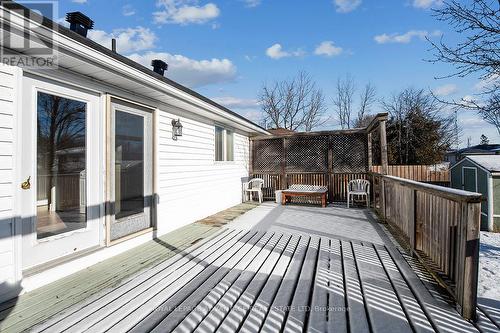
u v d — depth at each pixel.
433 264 2.99
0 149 2.48
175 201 5.25
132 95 4.08
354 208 7.81
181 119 5.50
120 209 3.88
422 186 3.16
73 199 3.19
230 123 7.65
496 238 5.87
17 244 2.57
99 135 3.53
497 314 2.23
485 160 7.98
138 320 2.19
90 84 3.36
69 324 2.12
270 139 9.84
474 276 2.15
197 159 6.17
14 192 2.56
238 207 8.09
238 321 2.17
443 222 2.77
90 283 2.84
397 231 4.53
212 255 3.74
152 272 3.14
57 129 3.01
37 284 2.72
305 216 6.62
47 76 2.87
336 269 3.24
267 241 4.45
